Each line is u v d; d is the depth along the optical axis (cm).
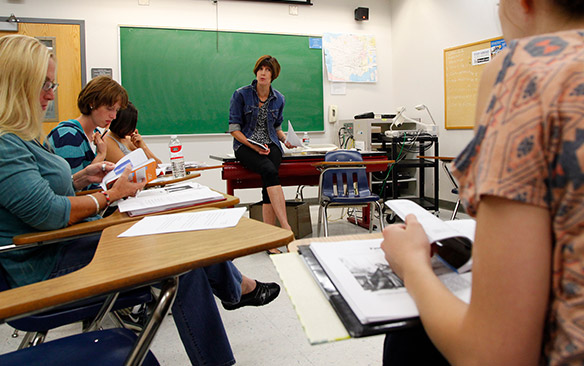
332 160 280
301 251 58
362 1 489
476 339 33
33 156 95
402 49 487
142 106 410
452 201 421
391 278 46
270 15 452
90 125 179
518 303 30
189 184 151
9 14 369
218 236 74
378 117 454
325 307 43
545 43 33
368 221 356
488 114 34
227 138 444
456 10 404
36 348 70
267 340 157
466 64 396
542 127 30
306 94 471
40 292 51
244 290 139
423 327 39
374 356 143
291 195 475
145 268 58
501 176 31
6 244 92
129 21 403
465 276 48
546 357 32
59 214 92
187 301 102
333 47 479
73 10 386
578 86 29
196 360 104
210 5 427
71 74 389
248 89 285
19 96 94
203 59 428
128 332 76
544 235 30
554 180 30
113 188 110
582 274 29
